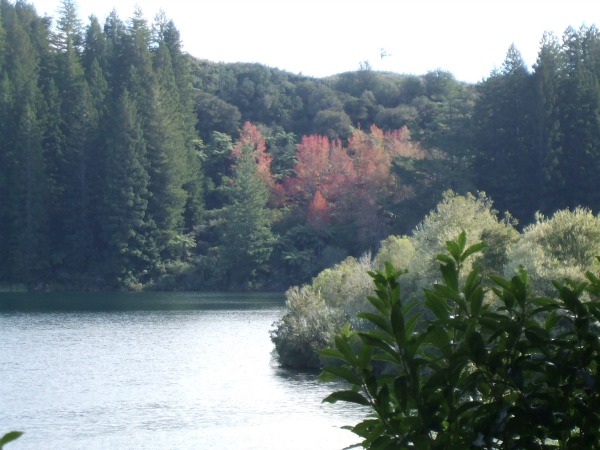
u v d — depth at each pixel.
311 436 24.11
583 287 3.38
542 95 77.19
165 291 94.62
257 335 53.31
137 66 108.62
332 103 137.38
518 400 3.27
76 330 55.34
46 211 94.44
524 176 76.75
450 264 3.43
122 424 26.31
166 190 98.00
